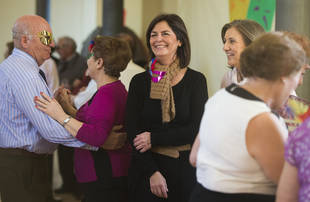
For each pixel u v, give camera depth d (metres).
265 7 3.84
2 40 8.59
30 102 2.69
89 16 9.16
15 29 2.80
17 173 2.81
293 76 1.70
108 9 7.54
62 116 2.69
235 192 1.71
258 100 1.70
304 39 2.13
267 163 1.63
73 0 9.12
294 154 1.46
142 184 2.69
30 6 8.83
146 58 5.08
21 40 2.78
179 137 2.58
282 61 1.66
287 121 2.03
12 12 8.66
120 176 2.84
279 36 1.73
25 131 2.78
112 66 2.84
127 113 2.74
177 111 2.64
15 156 2.79
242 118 1.67
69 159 5.14
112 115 2.77
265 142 1.63
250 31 2.48
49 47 2.87
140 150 2.63
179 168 2.63
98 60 2.85
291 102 2.03
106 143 2.79
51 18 9.01
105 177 2.80
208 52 4.94
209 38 4.90
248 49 1.75
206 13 4.95
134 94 2.77
